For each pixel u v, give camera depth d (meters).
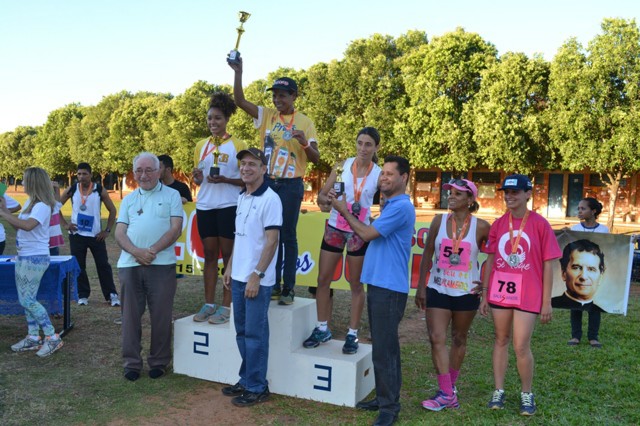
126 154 45.06
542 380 5.07
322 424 4.05
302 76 32.09
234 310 4.52
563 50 20.41
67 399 4.41
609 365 5.51
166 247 4.94
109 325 6.72
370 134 4.60
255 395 4.42
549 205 29.97
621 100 19.70
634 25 19.31
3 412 4.11
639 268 10.62
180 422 4.06
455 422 4.09
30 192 5.45
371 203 4.71
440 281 4.34
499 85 22.56
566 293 6.39
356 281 4.64
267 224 4.31
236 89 4.92
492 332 6.82
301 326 4.81
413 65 26.83
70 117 57.25
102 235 7.63
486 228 4.36
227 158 5.18
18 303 6.16
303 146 4.67
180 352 5.13
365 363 4.64
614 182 20.94
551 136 21.48
